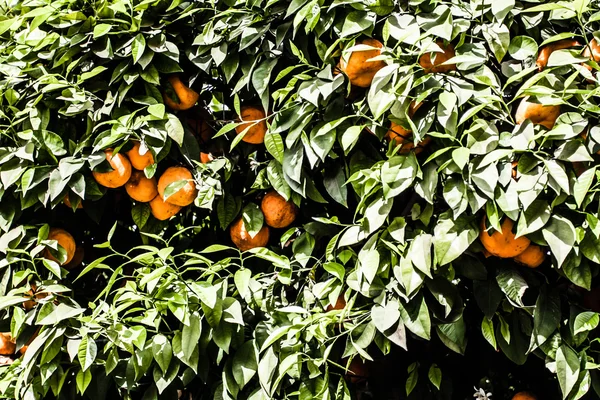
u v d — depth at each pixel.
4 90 2.57
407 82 2.32
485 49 2.38
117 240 2.74
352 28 2.38
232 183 2.64
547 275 2.48
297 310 2.40
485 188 2.26
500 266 2.38
